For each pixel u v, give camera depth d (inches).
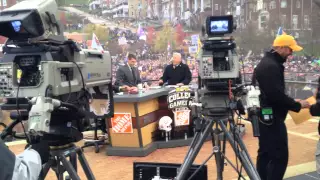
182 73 270.4
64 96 80.0
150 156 207.8
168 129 223.3
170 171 124.6
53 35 79.4
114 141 213.6
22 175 51.1
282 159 132.8
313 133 255.1
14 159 49.0
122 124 208.8
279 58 129.4
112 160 202.5
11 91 73.3
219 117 115.3
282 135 131.2
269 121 129.5
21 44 75.2
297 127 276.4
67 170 85.5
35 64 74.5
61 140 86.1
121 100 201.8
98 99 107.1
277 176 133.0
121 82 246.7
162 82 276.4
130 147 210.8
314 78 343.9
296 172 171.6
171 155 208.5
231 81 111.5
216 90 115.3
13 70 73.9
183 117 229.8
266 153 138.0
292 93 275.7
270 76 126.0
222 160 126.0
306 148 215.2
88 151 224.8
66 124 84.4
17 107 72.7
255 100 100.9
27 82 74.8
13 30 74.0
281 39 127.6
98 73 96.1
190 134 236.7
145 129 213.8
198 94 121.2
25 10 73.3
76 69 82.8
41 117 66.6
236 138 115.0
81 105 87.3
